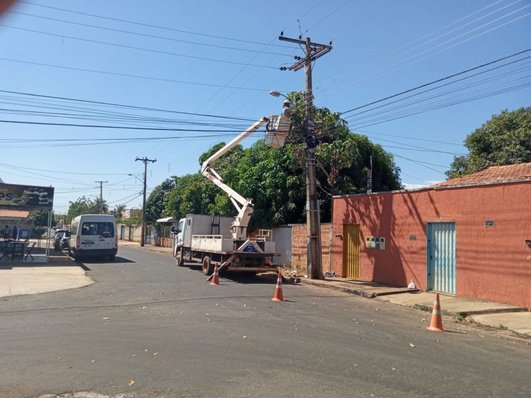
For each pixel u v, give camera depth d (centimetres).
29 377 627
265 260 1991
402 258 1750
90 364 690
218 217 2469
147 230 6291
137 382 613
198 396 566
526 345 932
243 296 1452
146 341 838
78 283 1739
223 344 824
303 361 727
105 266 2469
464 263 1500
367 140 2938
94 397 560
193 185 3825
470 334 1019
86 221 2781
